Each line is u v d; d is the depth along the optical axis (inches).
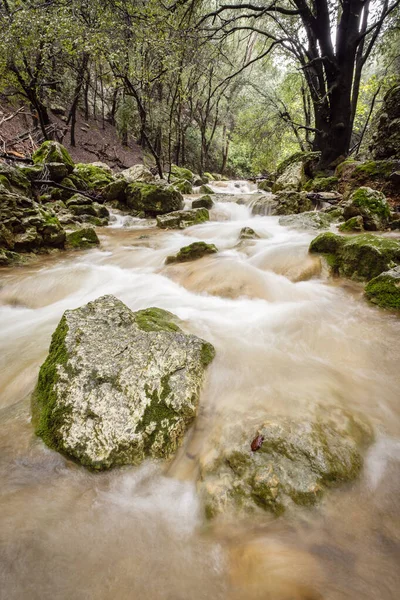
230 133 1096.2
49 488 67.8
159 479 72.7
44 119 694.5
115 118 965.2
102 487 69.7
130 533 58.1
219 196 538.3
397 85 434.0
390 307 148.4
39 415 85.4
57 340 105.0
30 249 274.7
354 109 642.2
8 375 111.6
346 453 70.1
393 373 107.5
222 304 169.3
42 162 452.8
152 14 439.5
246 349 120.4
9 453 75.1
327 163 595.8
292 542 55.4
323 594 46.2
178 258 241.3
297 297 175.2
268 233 316.2
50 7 426.3
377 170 396.8
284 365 111.3
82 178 475.8
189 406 85.0
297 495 61.7
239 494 63.0
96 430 76.0
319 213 342.0
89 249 301.4
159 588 47.9
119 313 114.8
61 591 46.6
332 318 148.9
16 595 45.7
